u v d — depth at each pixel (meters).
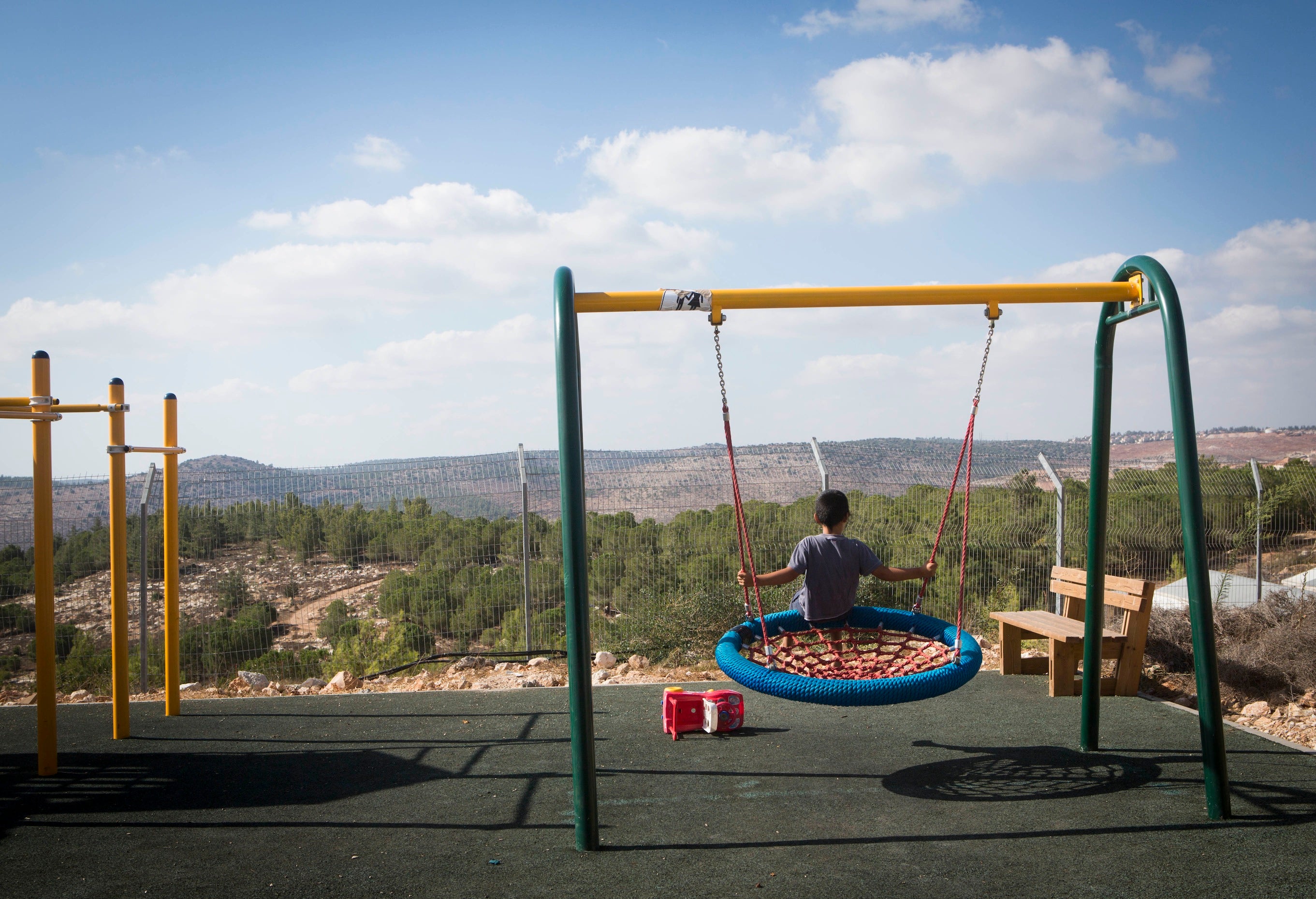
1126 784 4.82
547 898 3.45
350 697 7.39
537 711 6.79
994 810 4.43
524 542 9.72
